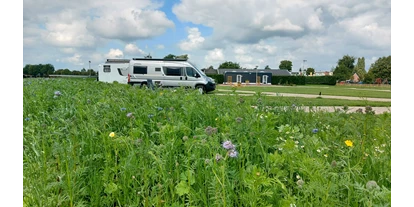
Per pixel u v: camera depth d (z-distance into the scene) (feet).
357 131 10.90
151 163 8.17
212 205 6.44
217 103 19.44
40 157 8.18
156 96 21.38
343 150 9.22
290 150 7.87
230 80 244.22
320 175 6.18
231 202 6.48
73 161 7.73
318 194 5.70
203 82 72.59
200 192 6.87
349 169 6.82
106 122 12.26
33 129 10.05
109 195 7.32
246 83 234.38
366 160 8.14
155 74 73.00
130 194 7.43
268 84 241.96
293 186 6.79
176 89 28.55
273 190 6.45
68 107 16.78
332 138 10.24
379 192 5.30
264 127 10.11
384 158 7.61
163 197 7.12
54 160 7.94
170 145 8.71
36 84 35.53
